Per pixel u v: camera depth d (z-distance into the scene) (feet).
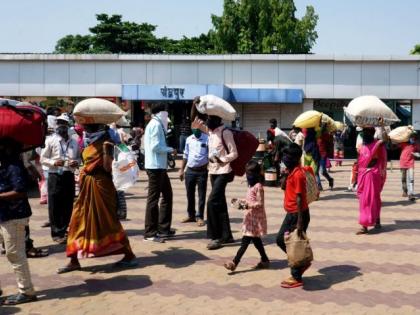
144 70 89.40
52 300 19.38
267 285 21.08
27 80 89.66
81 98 90.12
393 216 35.65
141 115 89.97
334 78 87.71
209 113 26.22
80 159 28.04
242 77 88.79
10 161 18.67
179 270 22.91
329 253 25.93
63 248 26.55
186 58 88.74
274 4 148.87
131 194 44.47
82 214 22.16
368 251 26.37
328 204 39.88
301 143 47.85
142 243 27.48
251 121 90.74
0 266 23.53
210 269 23.09
